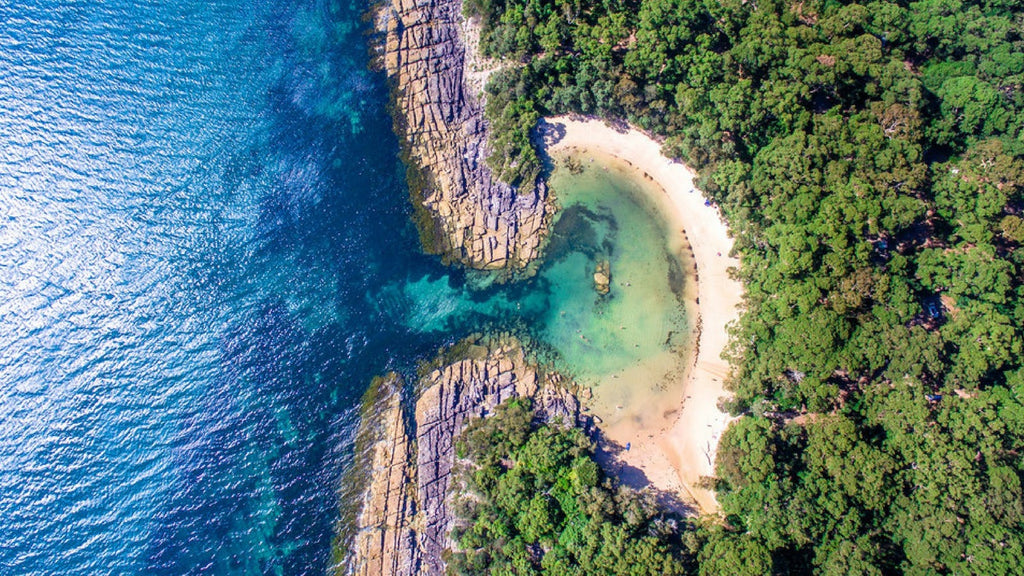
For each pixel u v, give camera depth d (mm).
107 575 66000
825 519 56281
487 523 62688
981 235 60219
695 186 71750
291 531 67750
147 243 76125
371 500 67938
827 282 60656
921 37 67500
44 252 74875
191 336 73812
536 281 73562
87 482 68625
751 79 68812
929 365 57812
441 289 74625
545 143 75375
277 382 72625
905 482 56375
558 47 72000
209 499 68938
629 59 68688
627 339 70875
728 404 63750
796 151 63375
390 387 71562
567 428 67062
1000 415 56188
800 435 60250
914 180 61656
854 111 68688
